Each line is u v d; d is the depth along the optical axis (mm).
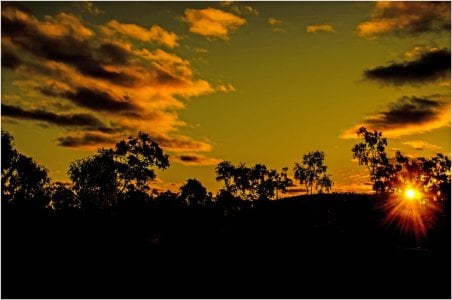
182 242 64438
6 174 99812
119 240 65500
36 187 102312
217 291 43281
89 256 55406
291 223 81000
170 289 44094
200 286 44906
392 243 64938
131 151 105562
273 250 57969
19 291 42875
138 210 90312
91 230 72438
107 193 104875
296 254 55375
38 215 82500
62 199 103562
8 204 88125
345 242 61375
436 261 50062
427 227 76250
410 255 52375
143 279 47062
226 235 70438
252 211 91938
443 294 41469
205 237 68688
